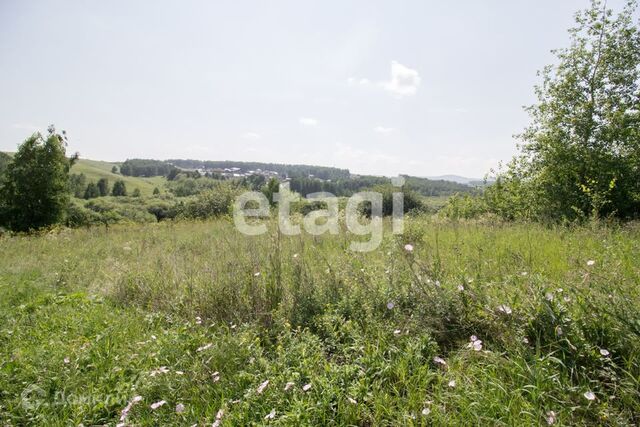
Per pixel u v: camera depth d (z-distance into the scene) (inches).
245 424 88.9
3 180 804.0
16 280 239.9
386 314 128.2
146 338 137.3
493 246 212.4
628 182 464.4
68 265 272.8
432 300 120.2
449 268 158.4
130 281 203.8
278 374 101.5
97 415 97.8
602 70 522.6
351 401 84.5
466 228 313.6
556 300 103.9
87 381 113.4
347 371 96.8
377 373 95.6
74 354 127.8
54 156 822.5
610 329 93.1
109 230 525.0
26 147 803.4
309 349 110.4
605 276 117.6
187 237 394.9
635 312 94.7
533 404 79.7
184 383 105.2
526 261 156.2
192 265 206.7
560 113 541.0
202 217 748.6
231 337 126.0
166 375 108.9
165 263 217.5
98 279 241.0
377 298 133.5
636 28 505.7
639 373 82.8
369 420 86.0
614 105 519.5
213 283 167.9
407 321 117.1
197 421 90.5
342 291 147.1
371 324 119.8
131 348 133.0
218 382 105.1
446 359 103.1
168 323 156.6
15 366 121.0
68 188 879.1
